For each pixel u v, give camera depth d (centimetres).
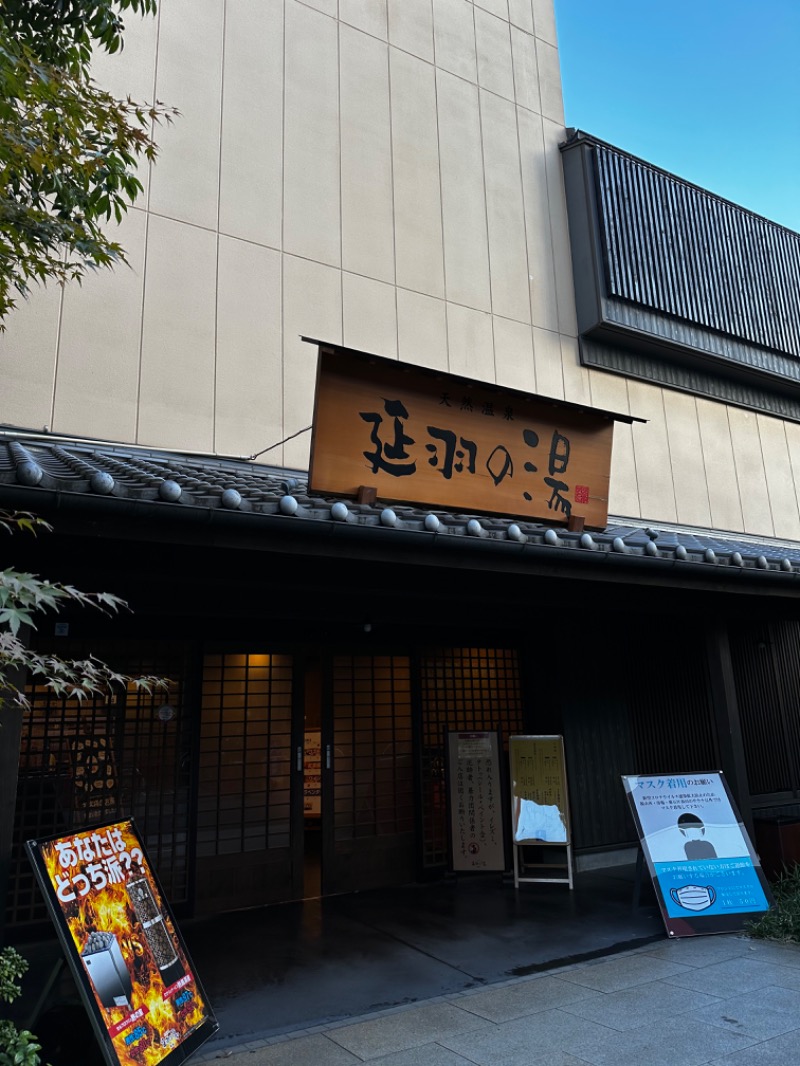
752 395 1266
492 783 820
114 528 408
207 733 725
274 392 784
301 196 845
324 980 529
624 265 1062
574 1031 435
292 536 458
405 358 878
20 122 405
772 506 1234
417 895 757
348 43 928
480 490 623
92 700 672
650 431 1110
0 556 436
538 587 668
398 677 849
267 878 727
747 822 735
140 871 442
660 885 632
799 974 517
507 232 1016
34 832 625
